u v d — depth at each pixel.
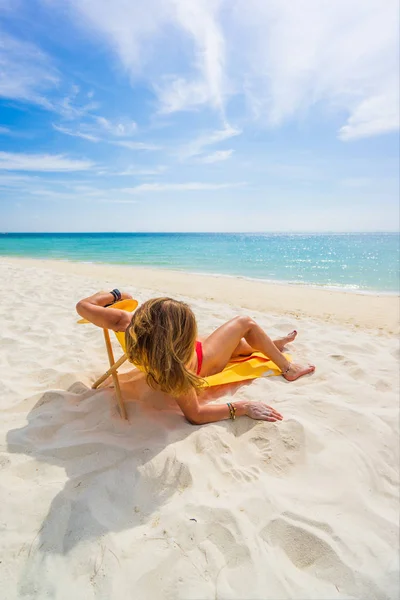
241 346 3.16
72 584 1.34
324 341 4.13
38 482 1.81
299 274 12.86
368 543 1.51
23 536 1.52
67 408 2.44
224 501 1.70
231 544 1.49
